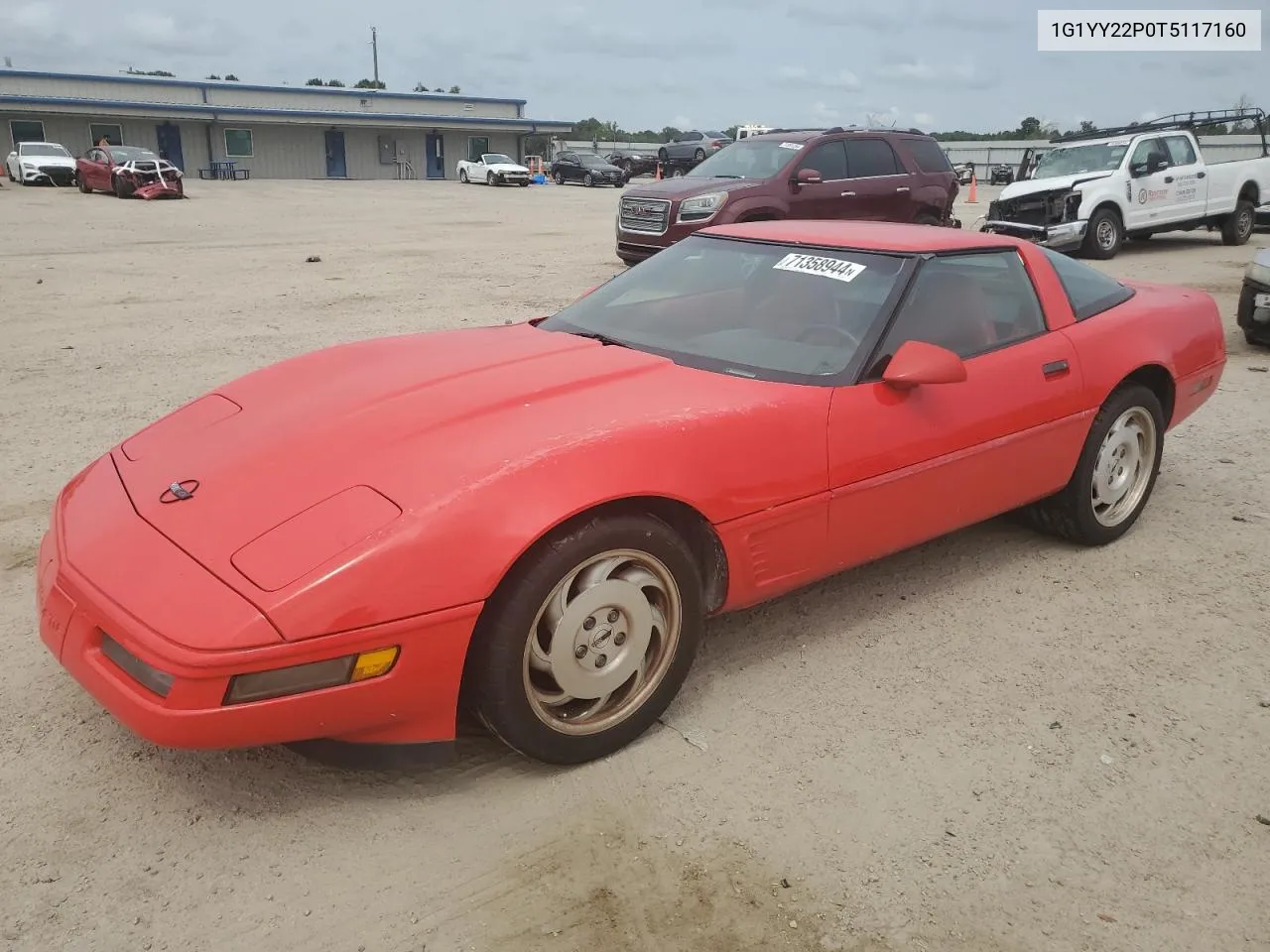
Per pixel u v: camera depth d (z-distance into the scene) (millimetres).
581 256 14984
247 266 13281
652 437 2736
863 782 2721
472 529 2383
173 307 9883
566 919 2221
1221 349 4738
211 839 2434
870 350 3314
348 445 2662
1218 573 4121
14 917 2166
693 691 3154
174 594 2268
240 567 2303
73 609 2402
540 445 2598
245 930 2158
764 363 3320
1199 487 5164
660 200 12031
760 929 2207
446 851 2422
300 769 2713
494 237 18094
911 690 3193
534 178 45625
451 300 10438
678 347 3475
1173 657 3445
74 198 25875
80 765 2693
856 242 3756
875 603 3799
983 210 24406
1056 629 3625
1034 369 3770
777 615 3686
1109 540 4398
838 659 3371
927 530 3531
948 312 3598
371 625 2268
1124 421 4262
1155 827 2584
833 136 12664
